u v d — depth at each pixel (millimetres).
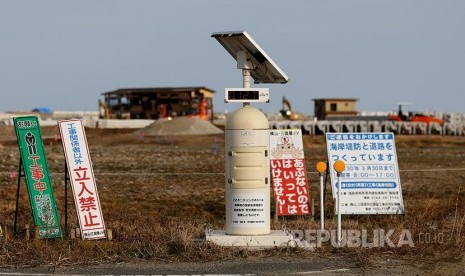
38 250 44438
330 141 58844
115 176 108812
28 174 47938
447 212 64250
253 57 47562
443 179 111375
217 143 198375
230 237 46031
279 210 62656
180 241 45812
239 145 46219
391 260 43656
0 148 166000
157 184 100188
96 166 127000
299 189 63000
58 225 48250
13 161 129875
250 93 46969
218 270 40562
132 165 130125
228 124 46719
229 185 46594
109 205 76750
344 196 57938
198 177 110062
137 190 93250
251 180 46312
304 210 62844
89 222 48188
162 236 49375
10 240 47500
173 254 44500
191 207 78062
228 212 46750
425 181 108125
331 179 58094
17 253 44125
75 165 48281
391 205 58000
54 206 48281
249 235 46281
